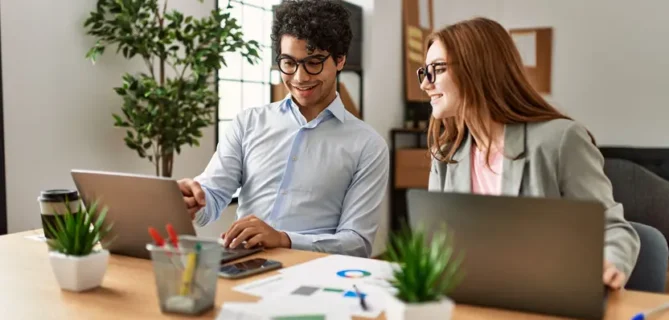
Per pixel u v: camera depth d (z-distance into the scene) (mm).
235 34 2996
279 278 1283
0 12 2516
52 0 2732
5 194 2568
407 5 5129
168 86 2896
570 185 1453
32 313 1076
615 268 1192
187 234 1358
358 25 4535
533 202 1034
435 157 1739
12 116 2592
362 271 1343
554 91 5840
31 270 1364
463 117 1565
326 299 1131
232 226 1614
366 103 4641
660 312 1087
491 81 1531
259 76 4152
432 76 1570
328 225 1991
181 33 2988
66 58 2818
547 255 1041
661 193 2096
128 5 2729
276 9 2037
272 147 2061
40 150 2725
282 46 1968
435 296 918
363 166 1997
